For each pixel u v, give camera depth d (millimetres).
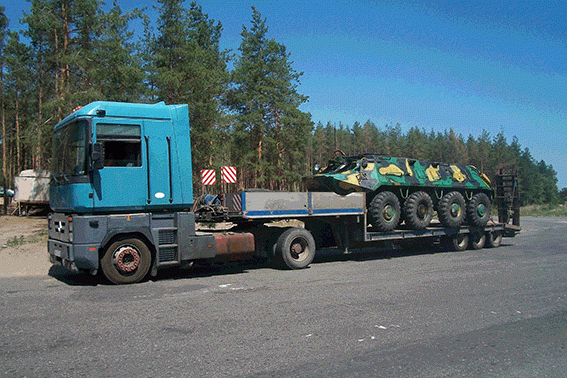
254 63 31125
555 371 4281
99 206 8008
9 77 27312
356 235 11898
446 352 4738
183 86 20156
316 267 10719
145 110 8586
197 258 8961
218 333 5250
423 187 13586
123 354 4535
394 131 83750
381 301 6949
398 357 4559
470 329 5574
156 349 4688
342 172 12297
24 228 17734
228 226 11133
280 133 31844
